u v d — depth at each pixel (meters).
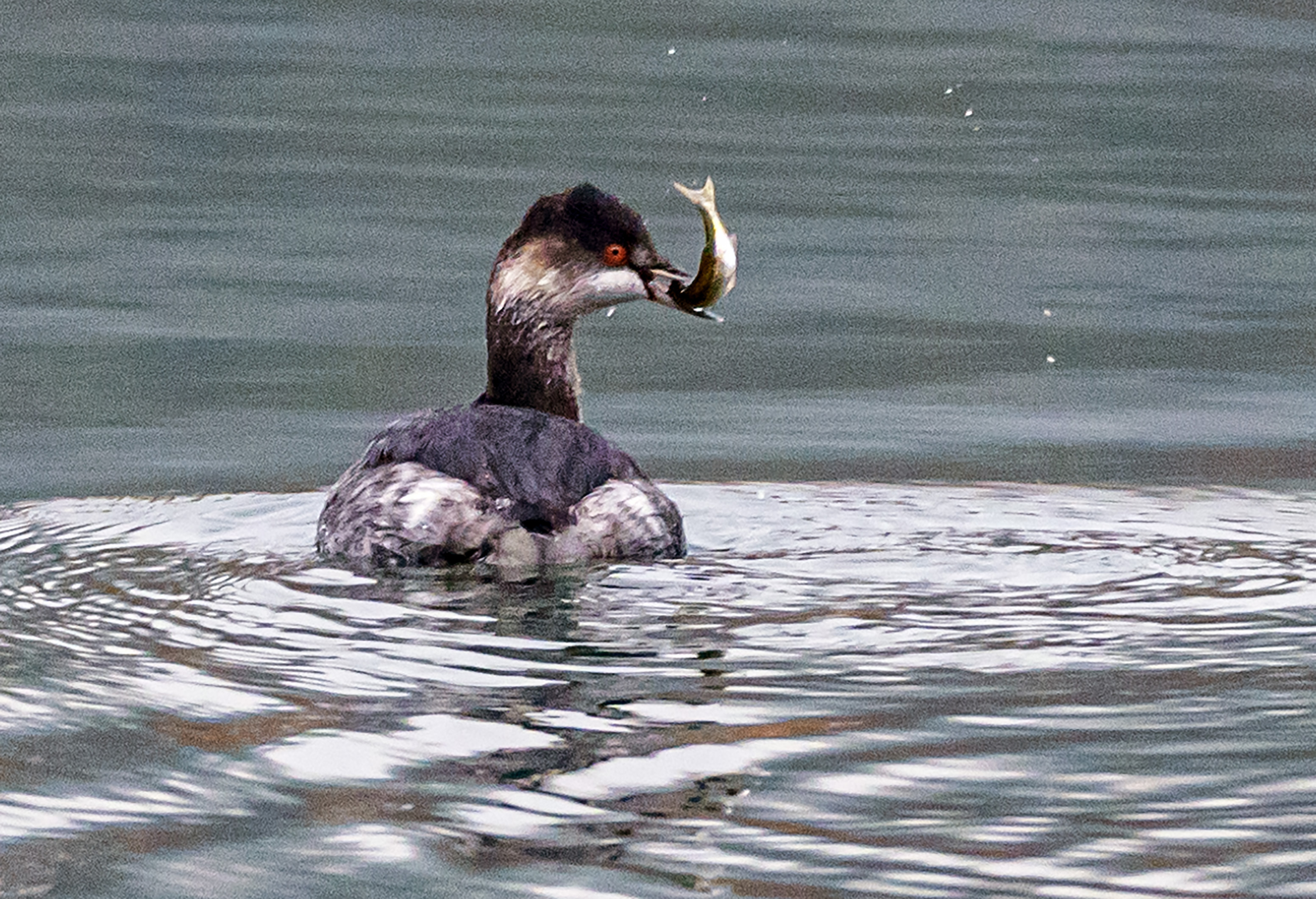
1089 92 35.12
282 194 26.09
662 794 6.62
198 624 8.73
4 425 15.27
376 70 36.28
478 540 9.32
